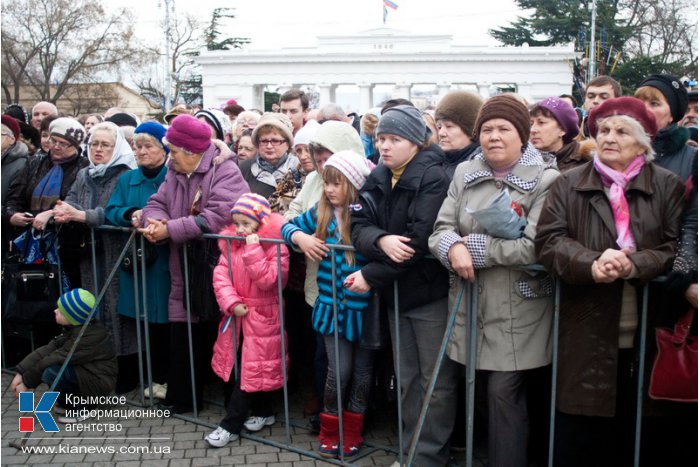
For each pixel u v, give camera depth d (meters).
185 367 3.86
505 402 2.79
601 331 2.57
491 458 2.85
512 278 2.74
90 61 39.25
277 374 3.51
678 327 2.50
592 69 27.95
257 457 3.37
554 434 2.77
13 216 4.39
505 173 2.81
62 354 3.76
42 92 39.53
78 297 3.75
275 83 41.78
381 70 40.53
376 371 3.65
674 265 2.46
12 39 36.25
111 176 4.29
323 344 3.57
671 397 2.49
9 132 4.93
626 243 2.50
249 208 3.46
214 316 3.69
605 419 2.81
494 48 38.88
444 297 3.04
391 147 2.95
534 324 2.76
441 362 2.83
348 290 3.18
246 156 4.83
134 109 47.34
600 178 2.60
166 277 3.94
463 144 3.32
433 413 3.06
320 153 3.48
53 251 4.38
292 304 3.94
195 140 3.70
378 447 3.42
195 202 3.74
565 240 2.55
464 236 2.84
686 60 29.00
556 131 3.32
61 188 4.48
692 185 2.55
